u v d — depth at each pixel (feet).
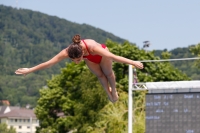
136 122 161.99
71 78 247.70
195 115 104.88
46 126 257.14
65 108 241.55
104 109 182.50
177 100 106.93
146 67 244.01
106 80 56.13
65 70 248.11
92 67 54.13
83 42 50.29
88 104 204.64
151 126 108.58
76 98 244.42
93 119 199.11
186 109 105.91
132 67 116.67
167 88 107.96
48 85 259.80
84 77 209.15
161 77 245.24
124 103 181.57
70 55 49.70
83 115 208.74
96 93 200.34
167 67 251.39
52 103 253.85
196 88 105.40
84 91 205.16
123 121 171.83
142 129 158.81
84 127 200.75
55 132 249.55
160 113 108.17
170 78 247.50
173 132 106.52
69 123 236.84
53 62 50.49
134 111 168.45
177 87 107.04
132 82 115.85
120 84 223.71
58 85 255.70
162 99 108.27
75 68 247.29
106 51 50.34
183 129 105.81
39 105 257.55
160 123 107.96
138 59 241.35
